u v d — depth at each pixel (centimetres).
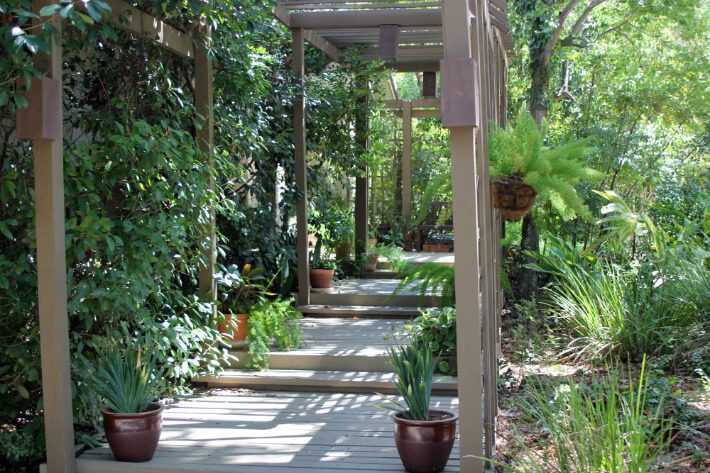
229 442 396
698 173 1035
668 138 1009
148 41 475
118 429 360
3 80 340
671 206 912
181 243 454
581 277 682
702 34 1013
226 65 546
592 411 332
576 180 427
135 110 479
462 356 319
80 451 376
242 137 586
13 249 397
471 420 321
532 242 798
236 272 536
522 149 418
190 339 496
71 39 392
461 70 302
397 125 1107
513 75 1056
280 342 542
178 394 470
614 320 571
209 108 512
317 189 805
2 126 394
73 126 425
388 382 493
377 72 810
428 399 351
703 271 598
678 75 958
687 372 525
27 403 406
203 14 455
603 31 1070
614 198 680
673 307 575
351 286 746
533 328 658
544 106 823
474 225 313
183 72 553
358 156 820
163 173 472
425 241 1076
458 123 303
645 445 314
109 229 390
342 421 434
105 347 412
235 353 531
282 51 747
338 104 784
